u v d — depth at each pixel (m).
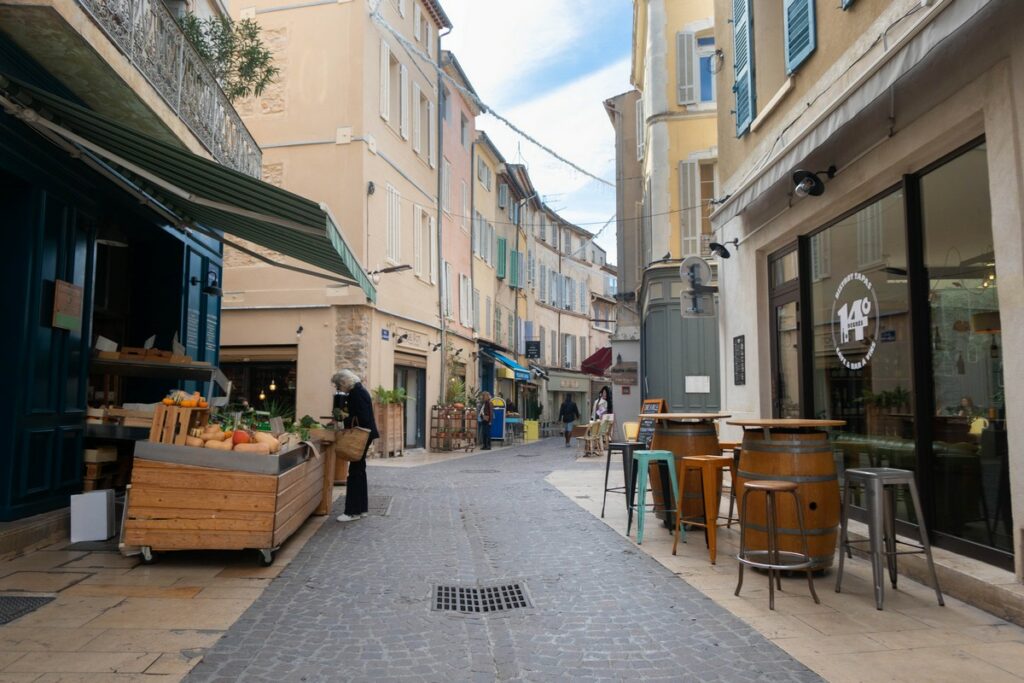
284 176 16.77
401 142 19.28
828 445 5.53
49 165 6.67
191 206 8.50
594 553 6.52
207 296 11.17
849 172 6.54
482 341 28.06
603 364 25.56
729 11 9.71
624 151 23.83
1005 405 4.60
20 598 4.82
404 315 18.91
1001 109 4.58
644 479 6.89
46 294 6.73
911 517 5.89
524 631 4.38
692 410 16.03
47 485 6.77
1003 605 4.44
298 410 16.28
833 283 7.40
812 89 6.91
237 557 6.18
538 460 17.80
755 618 4.55
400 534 7.38
